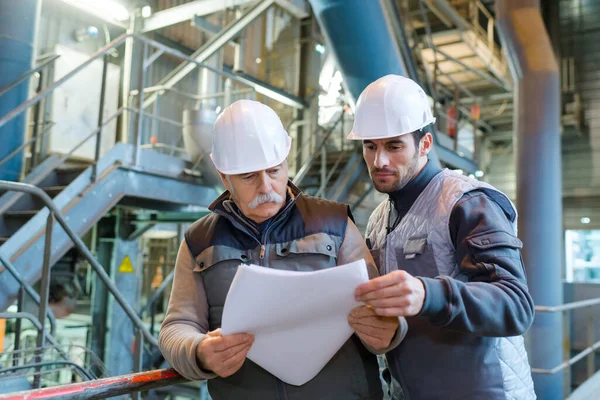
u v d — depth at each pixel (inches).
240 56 279.7
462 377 44.6
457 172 49.7
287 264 42.7
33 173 166.4
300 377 40.9
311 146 330.3
